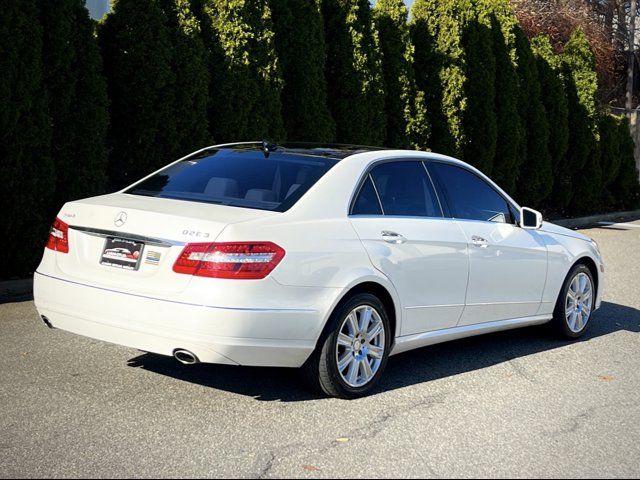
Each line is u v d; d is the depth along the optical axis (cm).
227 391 591
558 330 793
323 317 554
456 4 1559
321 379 573
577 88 1998
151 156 1050
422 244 631
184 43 1070
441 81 1552
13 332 717
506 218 739
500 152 1678
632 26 3216
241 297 518
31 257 918
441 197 676
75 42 951
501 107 1667
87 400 559
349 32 1351
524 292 738
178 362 652
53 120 937
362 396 595
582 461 493
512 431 539
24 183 896
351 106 1356
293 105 1268
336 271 563
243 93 1152
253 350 528
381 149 668
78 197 964
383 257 598
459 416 563
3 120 868
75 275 563
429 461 483
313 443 502
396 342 621
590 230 1819
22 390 573
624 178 2202
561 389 637
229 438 504
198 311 514
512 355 735
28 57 884
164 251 531
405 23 1466
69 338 704
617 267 1262
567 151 1980
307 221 563
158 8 1039
